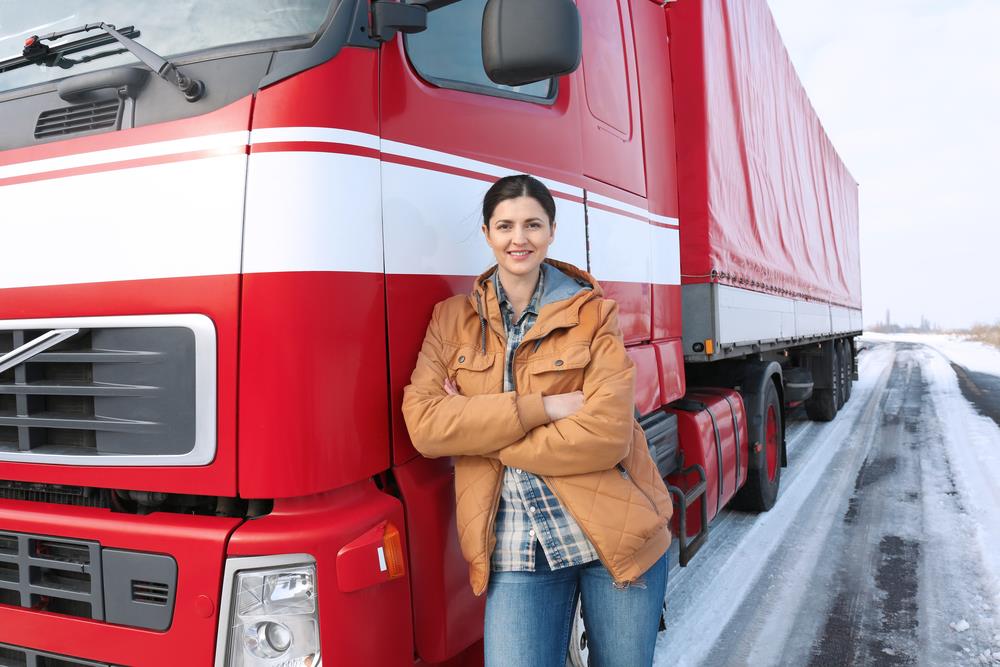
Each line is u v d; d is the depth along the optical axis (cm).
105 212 168
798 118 697
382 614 157
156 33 178
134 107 170
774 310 553
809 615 342
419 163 181
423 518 174
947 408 1055
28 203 178
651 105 348
